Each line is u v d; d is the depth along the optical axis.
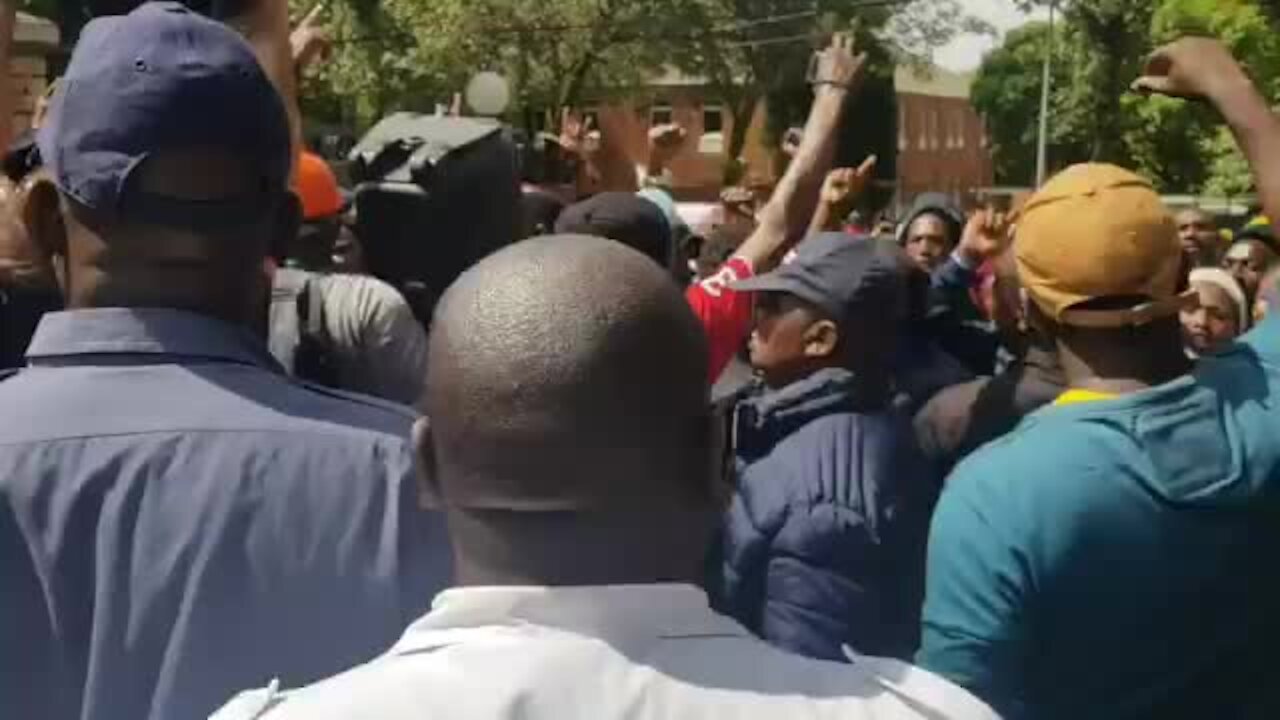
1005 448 2.52
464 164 3.62
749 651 1.46
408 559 1.99
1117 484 2.43
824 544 3.12
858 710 1.43
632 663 1.42
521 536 1.44
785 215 4.30
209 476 1.96
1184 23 32.53
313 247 3.89
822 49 4.45
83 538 1.93
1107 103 43.12
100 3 2.44
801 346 3.62
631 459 1.43
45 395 1.98
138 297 2.01
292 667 1.95
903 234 7.43
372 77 40.53
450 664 1.41
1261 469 2.44
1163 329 2.61
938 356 5.02
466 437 1.43
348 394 2.10
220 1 2.67
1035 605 2.45
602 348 1.42
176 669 1.92
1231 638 2.47
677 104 54.69
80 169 1.97
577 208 4.45
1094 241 2.55
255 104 2.01
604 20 42.28
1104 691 2.46
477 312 1.45
